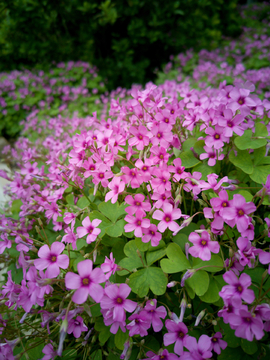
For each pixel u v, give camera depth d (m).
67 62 0.81
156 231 0.18
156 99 0.24
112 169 0.24
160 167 0.20
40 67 0.81
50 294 0.19
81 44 0.85
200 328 0.18
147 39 0.81
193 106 0.24
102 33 0.81
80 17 0.77
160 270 0.18
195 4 0.80
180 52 0.86
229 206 0.17
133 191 0.23
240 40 0.86
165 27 0.82
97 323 0.19
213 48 0.82
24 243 0.20
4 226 0.24
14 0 0.70
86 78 0.75
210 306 0.19
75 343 0.20
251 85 0.21
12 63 0.86
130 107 0.26
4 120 0.70
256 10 1.13
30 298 0.16
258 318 0.14
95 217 0.20
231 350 0.18
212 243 0.16
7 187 0.34
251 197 0.19
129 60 0.80
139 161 0.20
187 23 0.80
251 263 0.17
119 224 0.20
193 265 0.18
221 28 0.94
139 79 0.83
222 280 0.18
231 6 0.91
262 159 0.21
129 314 0.19
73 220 0.21
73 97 0.68
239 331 0.15
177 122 0.24
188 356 0.15
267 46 0.75
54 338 0.20
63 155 0.27
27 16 0.73
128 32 0.78
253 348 0.17
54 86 0.74
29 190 0.25
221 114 0.21
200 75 0.65
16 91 0.73
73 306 0.16
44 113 0.66
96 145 0.23
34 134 0.57
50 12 0.74
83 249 0.21
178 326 0.16
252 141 0.20
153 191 0.20
